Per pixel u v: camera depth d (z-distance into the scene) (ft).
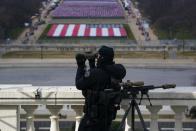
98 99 99.60
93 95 99.71
